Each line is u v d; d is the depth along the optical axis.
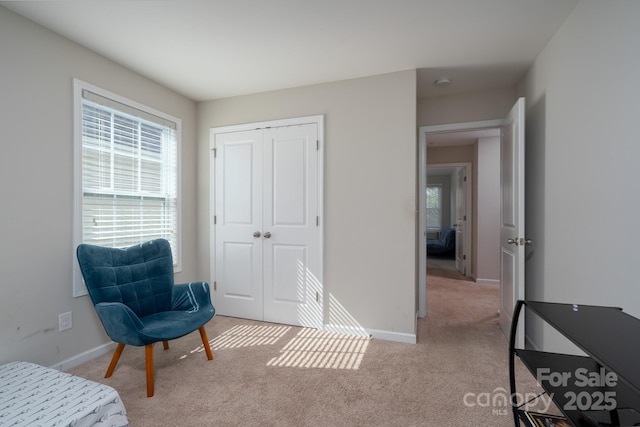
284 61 2.33
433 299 3.73
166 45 2.11
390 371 1.99
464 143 4.89
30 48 1.82
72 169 2.05
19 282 1.78
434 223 8.78
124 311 1.71
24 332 1.80
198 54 2.23
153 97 2.67
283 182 2.83
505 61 2.33
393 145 2.50
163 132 2.83
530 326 2.37
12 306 1.75
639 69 1.20
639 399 1.00
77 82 2.07
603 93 1.44
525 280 2.49
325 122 2.70
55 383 1.43
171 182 2.91
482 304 3.52
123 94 2.40
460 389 1.78
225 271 3.07
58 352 1.97
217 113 3.10
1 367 1.58
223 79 2.64
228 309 3.06
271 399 1.69
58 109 1.97
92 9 1.71
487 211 4.58
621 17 1.31
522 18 1.80
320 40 2.05
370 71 2.49
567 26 1.78
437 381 1.86
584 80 1.60
